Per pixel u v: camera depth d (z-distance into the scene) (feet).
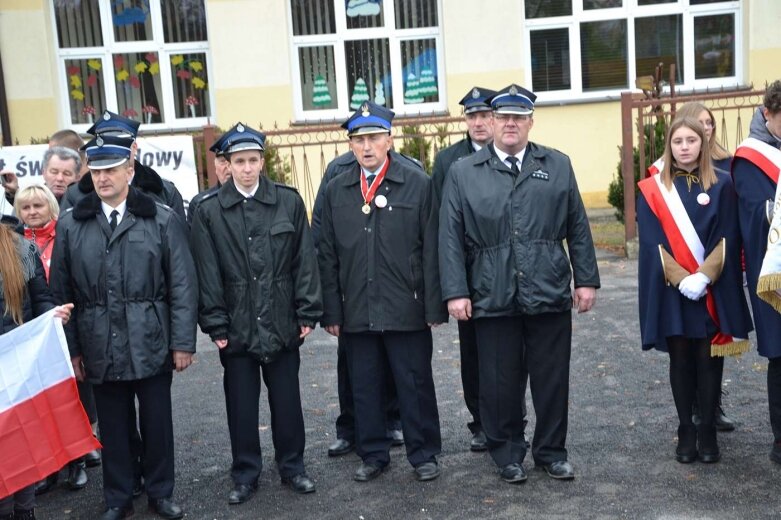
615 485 15.72
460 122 36.27
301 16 43.01
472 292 16.11
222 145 16.16
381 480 16.75
